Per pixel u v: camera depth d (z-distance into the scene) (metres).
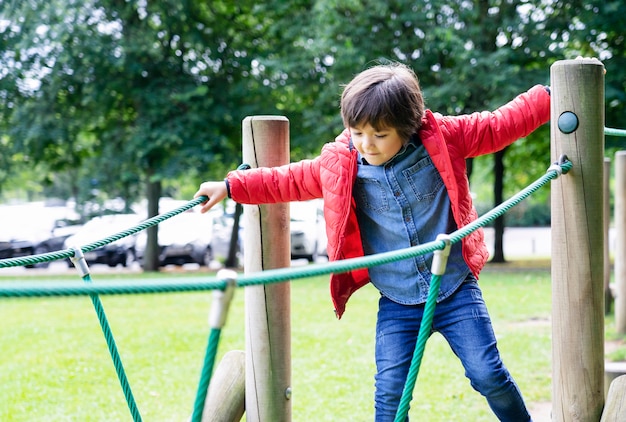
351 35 13.55
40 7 13.99
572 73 2.42
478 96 13.41
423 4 13.23
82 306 9.66
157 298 10.50
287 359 2.78
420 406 4.50
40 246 16.73
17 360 6.15
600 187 2.46
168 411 4.57
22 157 15.78
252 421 2.76
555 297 2.51
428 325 2.00
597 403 2.48
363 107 2.26
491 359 2.38
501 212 2.12
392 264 2.51
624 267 6.50
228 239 17.77
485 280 11.55
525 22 13.41
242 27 15.31
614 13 12.56
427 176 2.47
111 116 15.46
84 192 15.34
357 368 5.53
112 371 5.66
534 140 16.59
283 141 2.69
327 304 9.14
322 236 17.20
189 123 14.33
